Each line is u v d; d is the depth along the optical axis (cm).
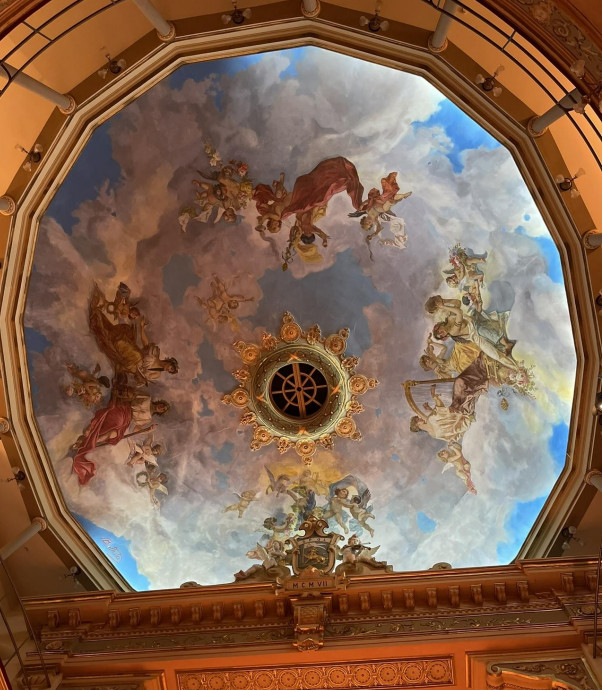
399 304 1605
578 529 1384
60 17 1159
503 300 1491
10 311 1363
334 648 1265
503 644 1244
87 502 1523
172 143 1432
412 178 1469
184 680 1306
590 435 1358
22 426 1416
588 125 1155
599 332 1311
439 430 1597
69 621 1370
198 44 1255
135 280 1558
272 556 1548
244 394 1652
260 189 1519
